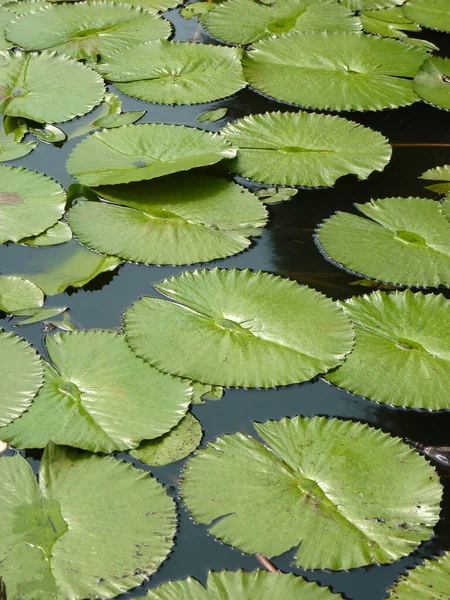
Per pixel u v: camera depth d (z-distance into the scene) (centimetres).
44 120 308
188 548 154
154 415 184
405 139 316
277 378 196
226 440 178
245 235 252
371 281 238
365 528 159
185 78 342
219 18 398
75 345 203
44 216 252
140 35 376
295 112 323
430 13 418
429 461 179
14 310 216
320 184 280
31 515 157
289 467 172
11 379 190
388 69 352
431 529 159
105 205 260
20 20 382
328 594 144
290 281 228
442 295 226
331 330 211
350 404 194
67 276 231
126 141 289
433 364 202
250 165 287
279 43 366
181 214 258
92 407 185
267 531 157
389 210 265
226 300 220
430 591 146
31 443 174
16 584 142
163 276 235
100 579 145
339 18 399
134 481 167
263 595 143
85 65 344
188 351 201
